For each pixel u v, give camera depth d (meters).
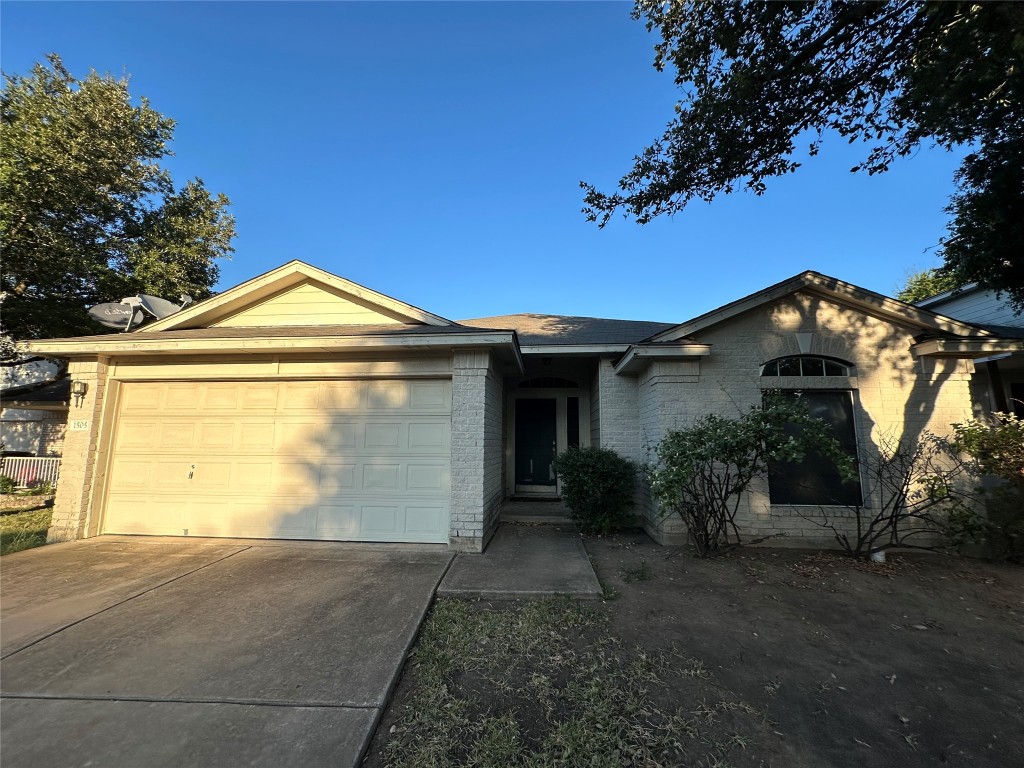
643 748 2.52
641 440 8.29
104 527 7.04
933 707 2.93
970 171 7.13
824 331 6.97
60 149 12.00
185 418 7.15
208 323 8.04
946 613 4.35
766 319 7.06
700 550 6.15
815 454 6.81
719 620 4.15
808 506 6.64
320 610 4.22
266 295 8.06
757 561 5.90
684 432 6.14
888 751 2.54
